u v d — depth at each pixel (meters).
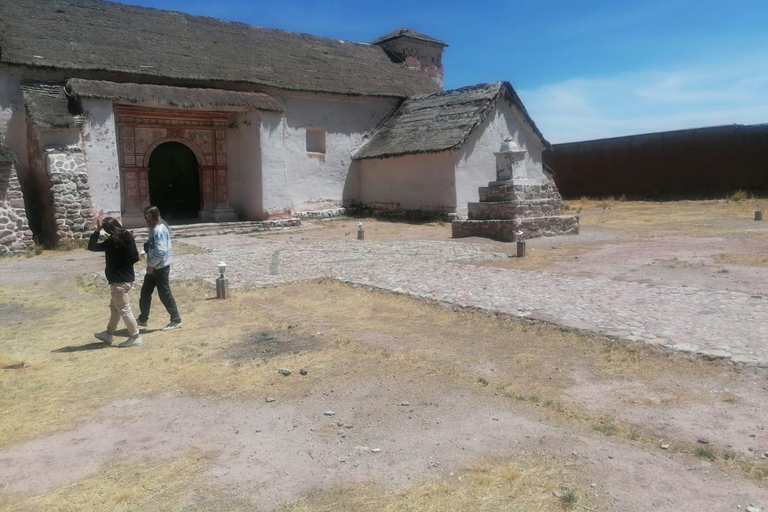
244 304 8.59
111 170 17.00
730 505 3.15
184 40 21.38
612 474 3.49
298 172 22.73
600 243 14.20
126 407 4.78
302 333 6.88
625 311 7.21
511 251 13.31
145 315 7.43
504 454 3.78
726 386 4.82
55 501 3.35
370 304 8.41
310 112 22.97
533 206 15.56
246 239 17.64
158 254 7.10
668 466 3.59
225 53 21.88
